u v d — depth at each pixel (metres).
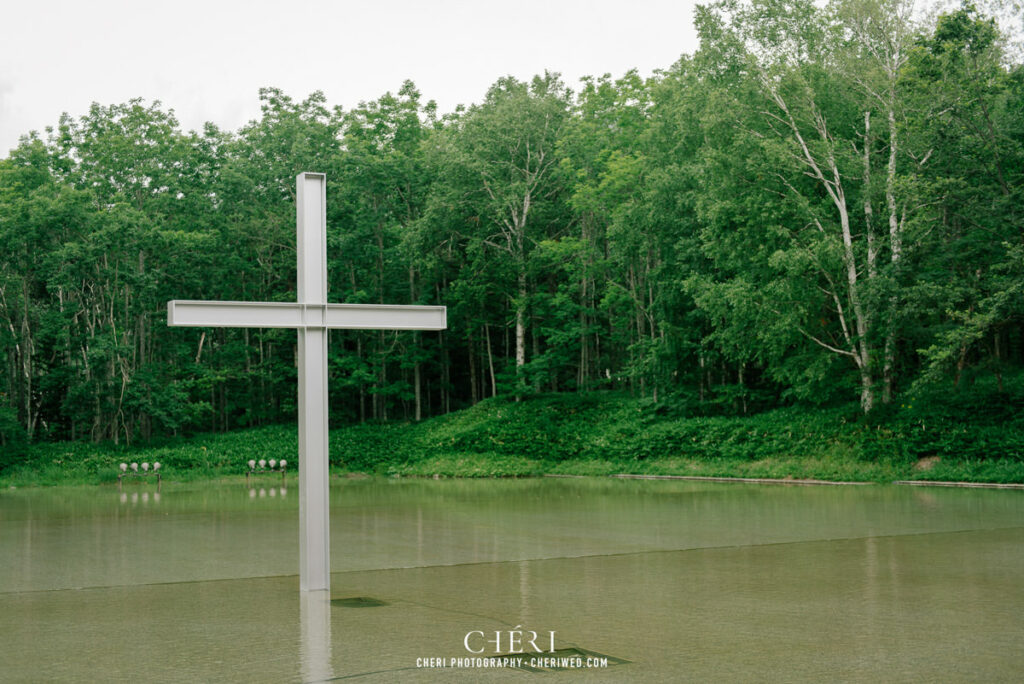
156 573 11.20
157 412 45.97
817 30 34.47
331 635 7.29
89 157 51.03
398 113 56.69
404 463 43.19
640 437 39.53
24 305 49.00
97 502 25.75
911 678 5.81
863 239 36.06
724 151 35.56
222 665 6.27
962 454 29.61
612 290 44.28
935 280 32.84
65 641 7.17
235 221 54.31
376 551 13.16
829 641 6.95
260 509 22.08
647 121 45.88
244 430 50.62
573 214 52.09
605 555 12.48
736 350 38.22
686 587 9.66
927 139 32.03
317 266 9.54
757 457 34.53
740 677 5.84
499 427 43.44
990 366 32.12
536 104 49.56
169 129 52.47
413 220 52.56
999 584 9.73
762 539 14.17
